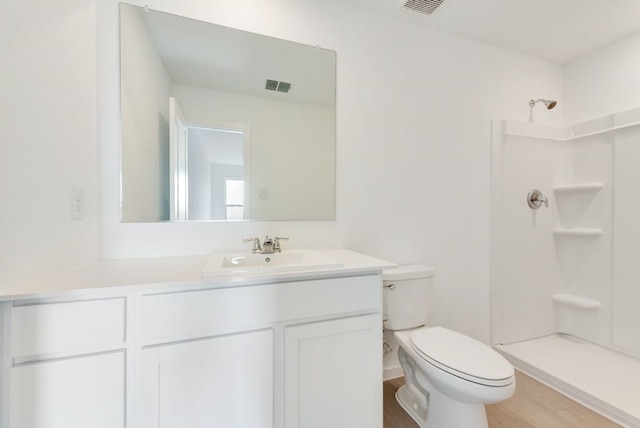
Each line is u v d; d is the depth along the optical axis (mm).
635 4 1608
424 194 1823
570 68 2219
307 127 1562
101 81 1227
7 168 747
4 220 737
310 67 1560
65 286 800
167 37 1339
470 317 1966
